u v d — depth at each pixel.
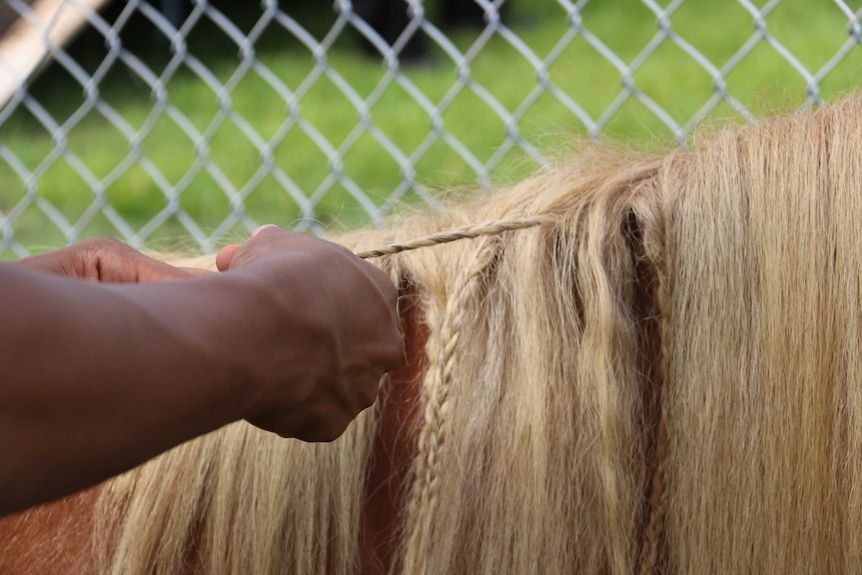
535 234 1.42
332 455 1.42
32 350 0.68
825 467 1.23
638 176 1.44
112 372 0.71
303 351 0.88
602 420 1.30
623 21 6.14
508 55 6.07
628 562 1.30
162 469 1.47
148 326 0.74
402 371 1.45
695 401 1.28
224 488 1.44
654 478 1.32
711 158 1.37
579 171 1.53
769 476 1.25
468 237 1.39
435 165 4.25
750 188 1.31
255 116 5.19
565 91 4.83
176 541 1.45
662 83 4.59
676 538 1.30
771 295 1.26
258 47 6.34
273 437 1.43
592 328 1.33
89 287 0.74
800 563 1.24
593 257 1.35
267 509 1.42
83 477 0.73
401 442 1.43
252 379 0.82
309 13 6.77
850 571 1.22
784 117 1.42
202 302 0.80
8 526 1.56
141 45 6.46
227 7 6.76
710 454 1.27
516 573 1.33
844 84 3.09
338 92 5.47
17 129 5.52
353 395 1.00
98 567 1.50
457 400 1.38
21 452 0.68
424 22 2.71
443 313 1.42
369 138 4.67
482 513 1.36
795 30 5.03
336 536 1.42
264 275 0.87
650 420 1.34
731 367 1.27
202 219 4.22
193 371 0.76
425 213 1.70
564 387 1.35
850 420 1.22
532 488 1.33
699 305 1.29
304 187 4.27
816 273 1.25
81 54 6.38
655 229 1.34
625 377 1.32
